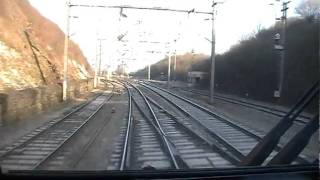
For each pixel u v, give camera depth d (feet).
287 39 139.13
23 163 37.24
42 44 209.77
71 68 262.26
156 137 63.72
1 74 146.51
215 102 158.10
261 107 128.36
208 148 51.39
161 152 48.83
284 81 137.80
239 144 55.26
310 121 16.07
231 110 119.34
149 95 201.57
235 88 196.54
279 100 138.31
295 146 15.98
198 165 39.06
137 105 136.98
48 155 43.57
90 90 220.64
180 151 49.03
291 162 15.90
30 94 90.53
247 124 81.51
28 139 58.13
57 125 78.89
